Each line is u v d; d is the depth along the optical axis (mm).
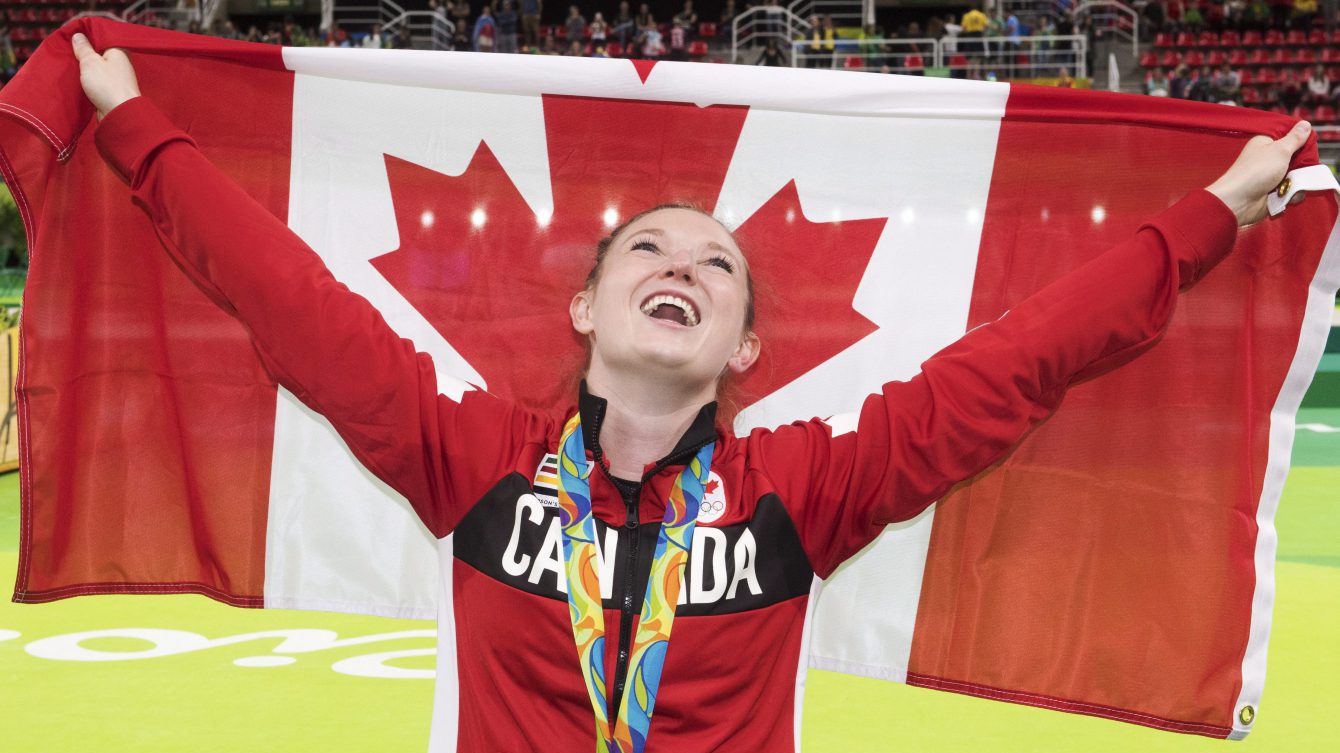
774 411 2996
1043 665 2883
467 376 3012
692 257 2350
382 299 2998
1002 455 2389
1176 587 2818
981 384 2285
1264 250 2779
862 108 2889
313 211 2969
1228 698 2781
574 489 2230
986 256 2957
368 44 21312
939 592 2924
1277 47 21984
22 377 2707
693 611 2162
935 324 2973
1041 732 3908
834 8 23156
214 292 2650
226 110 2902
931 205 2965
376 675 4293
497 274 3006
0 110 2492
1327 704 4215
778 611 2234
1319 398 12914
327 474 2951
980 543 2902
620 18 21828
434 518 2346
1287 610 5426
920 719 4008
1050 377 2324
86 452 2830
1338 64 21719
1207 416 2814
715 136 2977
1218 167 2838
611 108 2975
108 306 2826
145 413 2871
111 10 22453
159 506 2889
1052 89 2824
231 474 2926
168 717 3852
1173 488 2824
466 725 2293
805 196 2980
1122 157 2893
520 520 2234
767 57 20219
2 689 4062
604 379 2330
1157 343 2824
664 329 2270
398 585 2971
